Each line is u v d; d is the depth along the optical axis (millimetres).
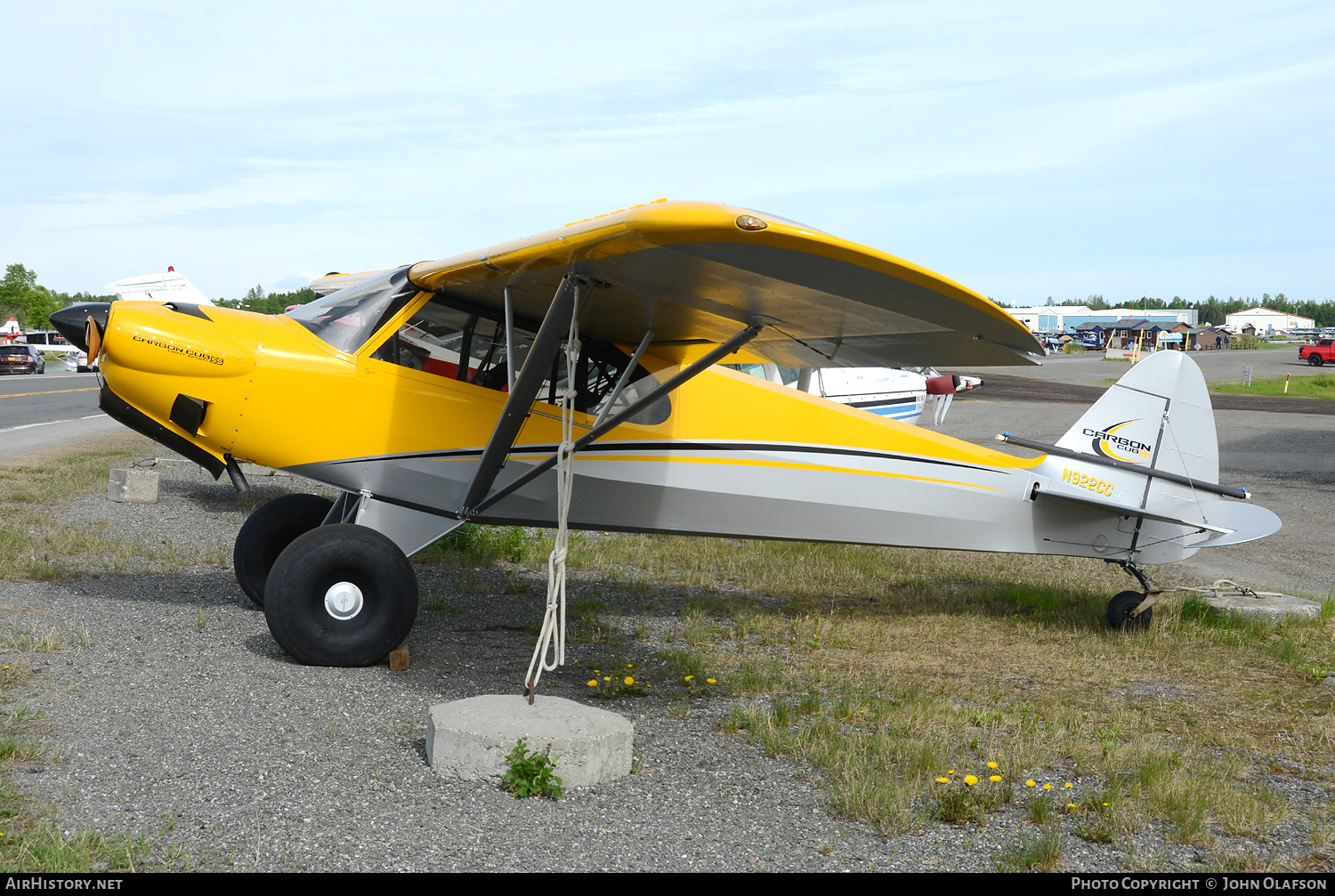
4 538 7781
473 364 5809
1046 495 7090
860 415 6812
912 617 7141
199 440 5492
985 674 5711
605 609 7035
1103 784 3971
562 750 3676
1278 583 9180
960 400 33688
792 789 3787
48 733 3902
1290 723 4914
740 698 5043
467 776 3676
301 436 5484
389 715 4402
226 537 8828
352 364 5547
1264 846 3451
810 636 6457
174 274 22969
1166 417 7301
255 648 5363
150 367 5242
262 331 5516
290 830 3180
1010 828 3512
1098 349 98562
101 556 7602
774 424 6555
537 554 8805
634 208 3789
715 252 3711
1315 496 14727
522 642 5961
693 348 5965
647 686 5156
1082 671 5848
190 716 4211
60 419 21172
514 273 4844
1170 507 7270
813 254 3574
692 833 3352
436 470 5723
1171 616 7164
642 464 6195
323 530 5133
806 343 5215
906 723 4574
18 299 92125
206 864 2914
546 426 5938
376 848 3092
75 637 5289
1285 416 27469
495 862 3041
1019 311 128375
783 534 6727
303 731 4121
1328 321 178750
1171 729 4805
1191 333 93438
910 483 6887
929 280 3684
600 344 6008
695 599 7438
